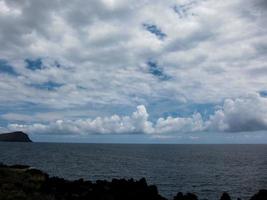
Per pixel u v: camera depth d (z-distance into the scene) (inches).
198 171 3287.4
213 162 4611.2
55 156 5206.7
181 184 2308.1
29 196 1051.3
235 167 3858.3
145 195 1298.0
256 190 2142.0
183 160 4913.9
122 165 3764.8
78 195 1251.8
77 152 7032.5
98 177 2591.0
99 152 7352.4
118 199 1242.6
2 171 1544.0
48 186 1309.1
